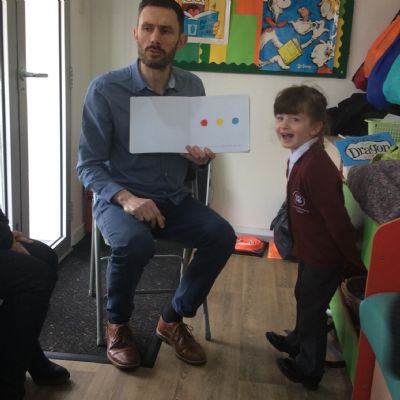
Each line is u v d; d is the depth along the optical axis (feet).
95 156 6.07
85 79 10.14
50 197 9.47
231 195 11.00
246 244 10.11
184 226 6.09
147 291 6.73
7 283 4.63
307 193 5.29
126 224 5.68
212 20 10.01
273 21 9.91
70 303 7.53
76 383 5.63
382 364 3.96
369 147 6.52
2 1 6.82
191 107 5.95
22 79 7.44
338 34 9.86
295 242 5.72
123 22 10.27
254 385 5.77
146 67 6.02
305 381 5.69
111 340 6.03
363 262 5.44
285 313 7.55
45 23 8.51
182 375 5.90
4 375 4.76
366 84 9.26
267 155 10.69
